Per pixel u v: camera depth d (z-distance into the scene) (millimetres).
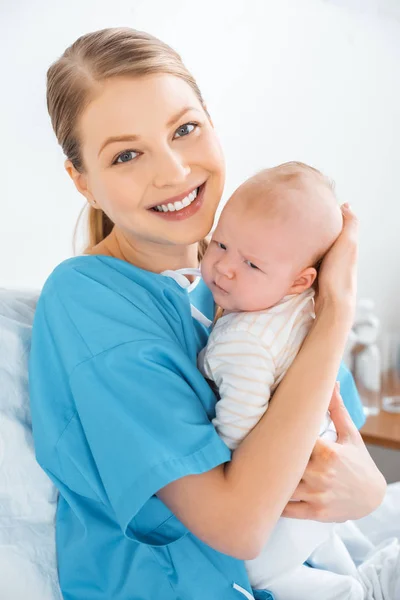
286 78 1928
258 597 1069
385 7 1985
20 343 1135
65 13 1532
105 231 1283
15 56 1476
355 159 2064
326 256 1012
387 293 2188
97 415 913
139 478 865
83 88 982
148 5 1657
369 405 1959
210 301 1201
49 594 1047
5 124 1479
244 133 1900
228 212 995
